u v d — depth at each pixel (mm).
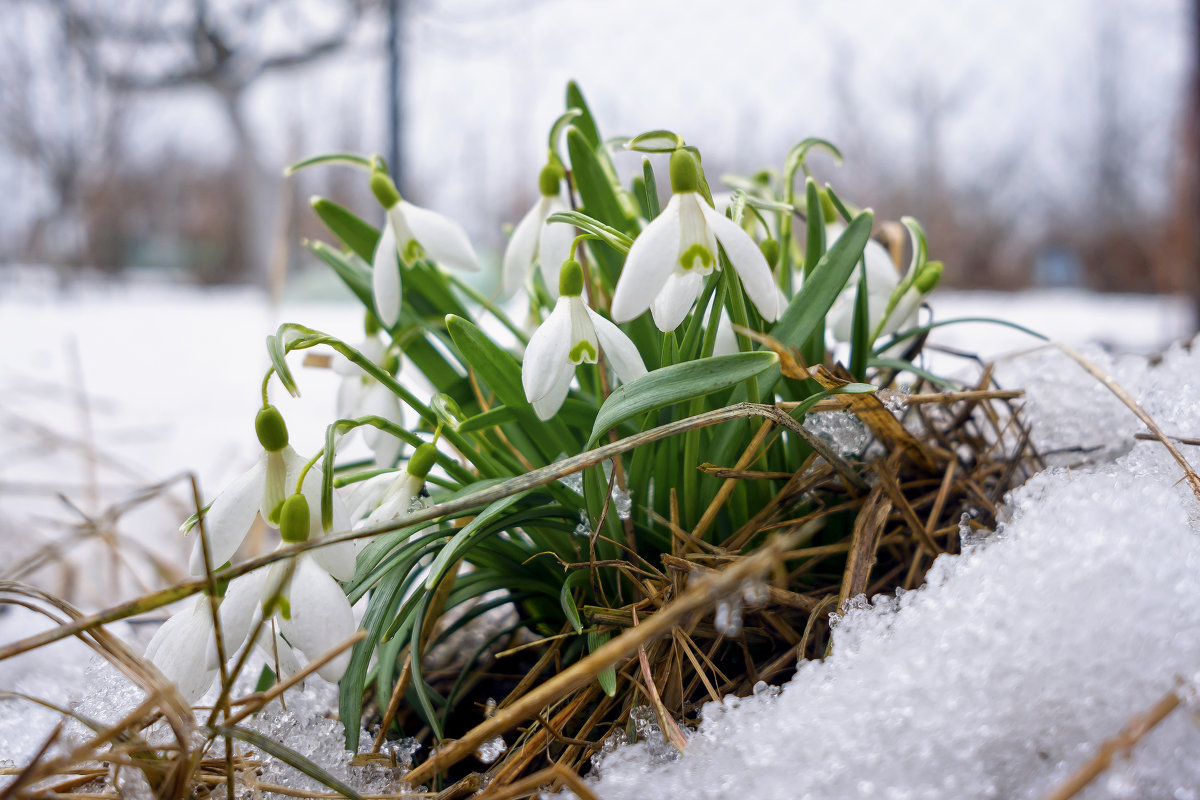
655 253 198
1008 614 191
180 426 718
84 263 2189
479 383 277
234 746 209
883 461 235
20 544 412
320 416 732
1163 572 190
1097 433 270
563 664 231
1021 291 1717
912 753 180
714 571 218
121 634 284
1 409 680
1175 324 972
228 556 193
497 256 1414
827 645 217
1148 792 170
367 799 194
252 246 2258
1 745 227
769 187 293
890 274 262
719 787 183
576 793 177
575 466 193
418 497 227
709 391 197
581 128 271
